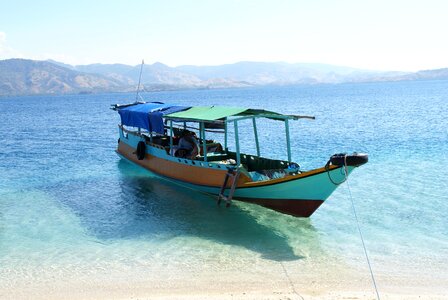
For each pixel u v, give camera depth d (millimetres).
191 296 10797
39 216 17906
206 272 12227
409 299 10250
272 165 19109
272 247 14016
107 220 17250
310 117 16984
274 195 16500
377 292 10680
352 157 14094
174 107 23156
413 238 14266
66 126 62312
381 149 31609
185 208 18609
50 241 15000
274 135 44156
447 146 31484
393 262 12500
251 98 183375
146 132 27469
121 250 14078
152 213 18047
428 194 19172
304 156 30703
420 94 148875
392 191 19844
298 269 12242
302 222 16344
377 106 88875
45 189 22609
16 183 24109
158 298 10781
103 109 118812
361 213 17000
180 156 21469
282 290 10984
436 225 15406
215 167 18500
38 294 11203
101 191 21906
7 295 11172
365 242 14094
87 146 39500
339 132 44000
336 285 11195
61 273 12422
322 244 14086
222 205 18891
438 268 12016
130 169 27484
